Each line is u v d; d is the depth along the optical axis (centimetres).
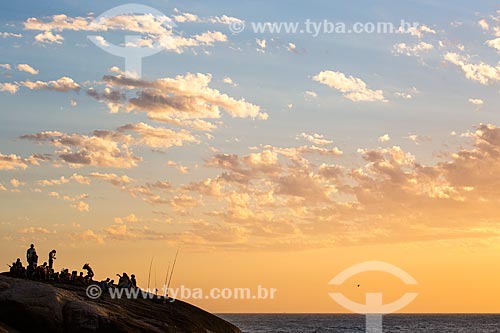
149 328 5719
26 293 5453
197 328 6397
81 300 5738
